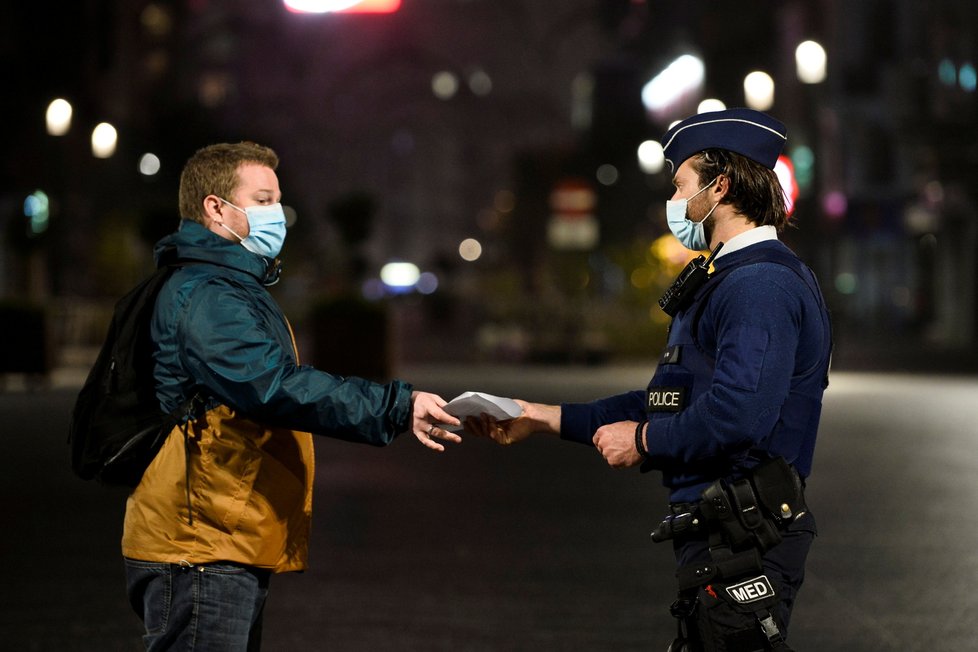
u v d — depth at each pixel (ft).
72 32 354.95
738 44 465.88
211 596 30.99
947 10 319.88
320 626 54.80
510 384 195.52
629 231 485.15
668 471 31.35
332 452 116.98
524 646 51.90
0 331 185.68
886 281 461.37
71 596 59.93
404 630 54.19
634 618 56.29
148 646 31.27
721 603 29.73
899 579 63.31
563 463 109.50
